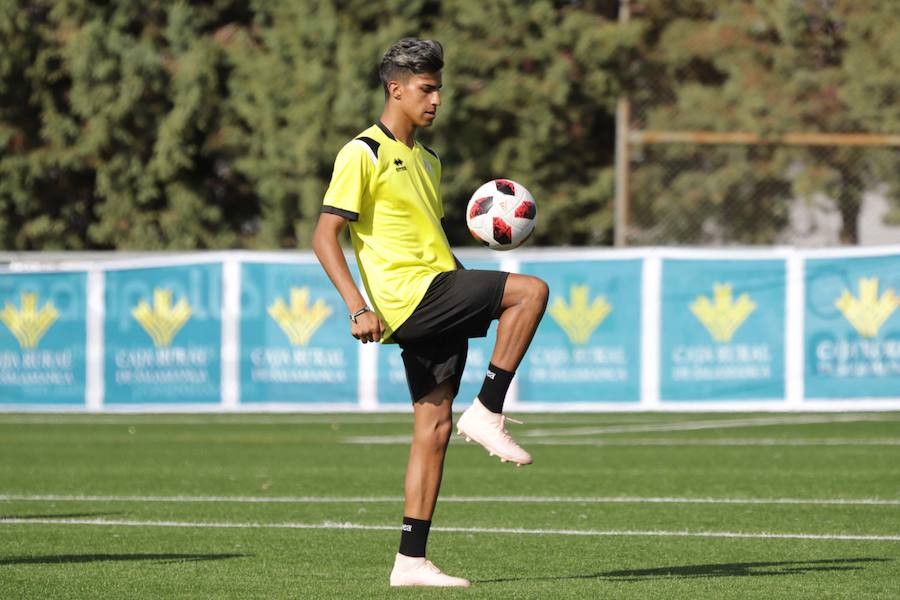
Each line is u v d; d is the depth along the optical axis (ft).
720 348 169.37
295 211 264.72
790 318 168.55
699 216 239.09
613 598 55.11
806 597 55.67
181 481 105.81
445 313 55.47
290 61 265.13
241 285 174.70
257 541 73.00
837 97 239.50
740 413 178.19
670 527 78.48
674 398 169.48
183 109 269.03
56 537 74.59
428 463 57.62
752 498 92.99
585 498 93.25
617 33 252.83
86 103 271.69
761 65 246.27
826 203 239.50
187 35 274.98
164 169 271.69
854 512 85.25
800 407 168.45
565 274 171.01
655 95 256.32
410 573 57.93
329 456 127.03
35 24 273.95
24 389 179.32
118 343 177.47
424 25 268.41
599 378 170.60
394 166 56.18
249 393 174.60
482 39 262.47
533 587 57.82
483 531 76.84
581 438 144.36
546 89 259.19
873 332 167.02
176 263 176.24
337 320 173.99
